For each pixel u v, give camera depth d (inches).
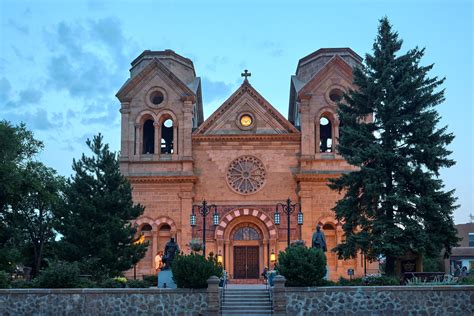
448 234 1617.9
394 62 1754.4
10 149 2218.3
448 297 1374.3
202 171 2329.0
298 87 2453.2
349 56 2472.9
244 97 2377.0
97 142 1941.4
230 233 2305.6
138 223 2255.2
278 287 1384.1
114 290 1392.7
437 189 1642.5
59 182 2613.2
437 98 1711.4
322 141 2461.9
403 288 1379.2
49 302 1381.6
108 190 1893.5
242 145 2340.1
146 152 2439.7
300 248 1461.6
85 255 1802.4
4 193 2190.0
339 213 1728.6
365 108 1786.4
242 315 1414.9
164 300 1395.2
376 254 1638.8
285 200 2295.8
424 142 1672.0
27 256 2672.2
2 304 1376.7
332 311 1379.2
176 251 1660.9
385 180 1642.5
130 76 2516.0
